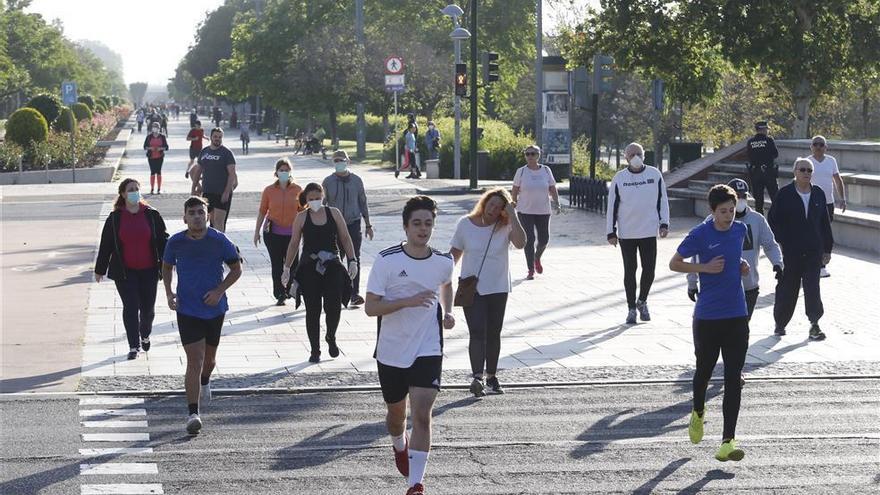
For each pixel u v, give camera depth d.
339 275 20.50
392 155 87.38
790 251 22.33
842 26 57.16
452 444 15.05
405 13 113.31
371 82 97.38
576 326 23.92
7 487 13.16
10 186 63.25
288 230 26.05
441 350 12.91
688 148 58.56
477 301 17.97
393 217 46.47
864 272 31.36
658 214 24.20
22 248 36.84
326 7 117.12
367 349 21.52
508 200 18.02
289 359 20.67
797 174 22.19
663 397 17.88
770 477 13.52
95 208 50.84
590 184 48.88
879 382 18.84
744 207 19.06
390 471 13.88
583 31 63.53
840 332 23.09
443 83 102.88
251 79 122.75
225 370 19.73
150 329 21.08
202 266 16.11
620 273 31.50
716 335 14.60
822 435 15.45
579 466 14.02
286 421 16.44
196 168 33.16
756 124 40.22
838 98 83.81
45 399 17.72
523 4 112.38
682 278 30.61
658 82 52.75
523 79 126.12
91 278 30.58
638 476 13.59
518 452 14.68
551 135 66.75
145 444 15.14
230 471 13.88
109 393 18.06
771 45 57.41
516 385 18.67
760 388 18.41
